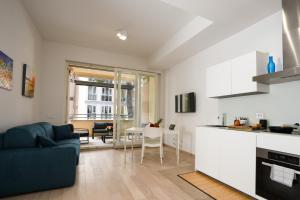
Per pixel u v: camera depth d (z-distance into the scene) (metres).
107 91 11.03
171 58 4.61
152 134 3.46
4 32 2.26
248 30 2.95
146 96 5.69
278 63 2.48
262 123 2.53
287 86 2.34
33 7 2.96
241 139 2.22
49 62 4.38
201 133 2.94
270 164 1.87
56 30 3.83
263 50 2.69
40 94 4.25
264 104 2.61
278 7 2.43
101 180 2.59
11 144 2.14
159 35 3.98
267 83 2.50
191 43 3.62
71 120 7.07
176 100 4.94
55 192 2.18
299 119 2.20
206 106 3.83
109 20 3.36
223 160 2.47
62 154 2.30
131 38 4.16
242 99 2.96
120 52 5.13
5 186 2.01
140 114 5.54
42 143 2.29
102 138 6.43
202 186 2.45
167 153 4.39
